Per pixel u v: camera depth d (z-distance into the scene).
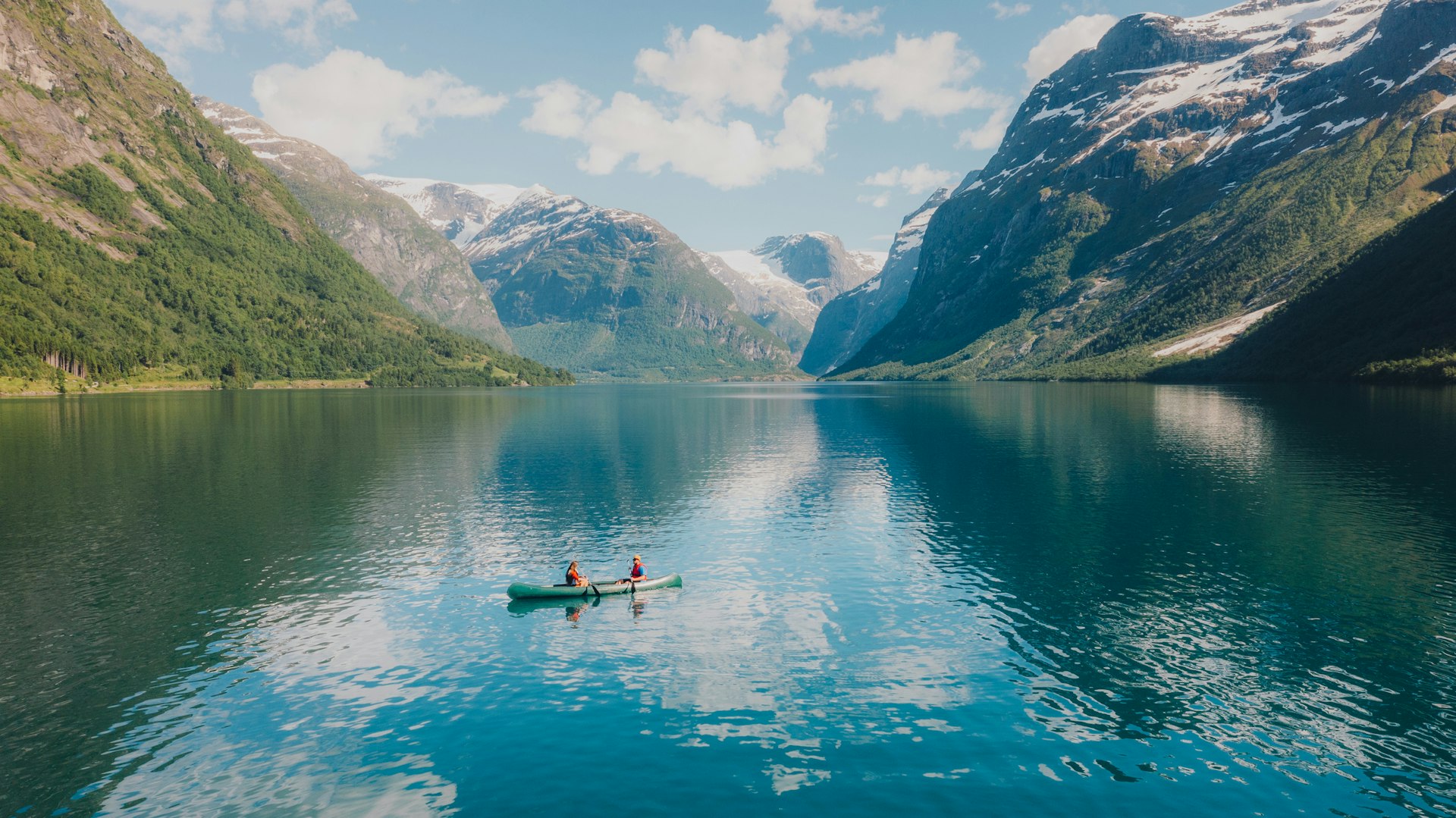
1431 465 89.31
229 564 55.84
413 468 100.00
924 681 36.66
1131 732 31.83
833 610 46.31
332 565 55.75
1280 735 31.48
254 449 116.44
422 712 34.09
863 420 173.25
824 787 28.11
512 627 43.94
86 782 29.00
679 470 98.94
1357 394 180.88
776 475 94.88
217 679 37.34
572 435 143.12
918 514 71.19
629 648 40.91
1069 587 49.59
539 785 28.41
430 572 54.31
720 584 51.47
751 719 33.16
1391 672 36.81
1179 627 42.66
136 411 182.50
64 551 58.75
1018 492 80.38
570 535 64.56
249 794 28.19
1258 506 70.56
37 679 37.28
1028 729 32.16
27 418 161.88
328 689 36.31
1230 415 149.50
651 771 29.25
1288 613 44.44
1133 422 144.75
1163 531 62.88
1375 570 51.62
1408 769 28.97
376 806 27.36
